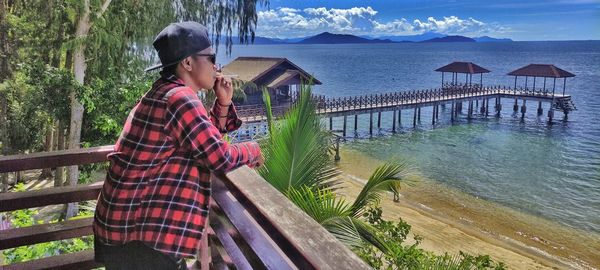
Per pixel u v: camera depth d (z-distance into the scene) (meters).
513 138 37.62
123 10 13.88
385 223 7.12
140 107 1.64
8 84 13.77
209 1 15.53
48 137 20.84
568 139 37.28
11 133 15.37
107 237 1.65
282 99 34.09
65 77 13.60
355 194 19.58
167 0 14.41
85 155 2.33
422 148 33.47
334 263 1.15
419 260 6.50
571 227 18.61
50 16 13.12
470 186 24.16
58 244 4.35
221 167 1.53
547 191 23.69
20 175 20.31
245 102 32.72
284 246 1.36
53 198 2.37
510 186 24.45
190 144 1.52
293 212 1.46
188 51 1.62
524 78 115.62
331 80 106.56
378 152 31.78
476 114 50.34
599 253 16.02
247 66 35.94
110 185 1.65
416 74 126.56
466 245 16.12
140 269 1.66
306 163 4.18
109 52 13.83
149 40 14.42
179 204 1.58
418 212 19.53
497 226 18.44
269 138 4.42
